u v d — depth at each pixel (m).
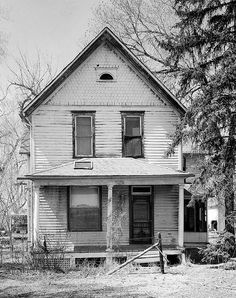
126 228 23.23
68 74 23.47
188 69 23.16
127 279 17.98
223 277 18.08
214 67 22.88
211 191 20.77
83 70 23.80
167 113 24.02
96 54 23.91
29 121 24.30
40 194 23.08
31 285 16.86
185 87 23.86
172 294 14.77
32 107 23.06
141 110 23.88
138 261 21.23
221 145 21.33
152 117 23.91
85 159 23.12
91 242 22.92
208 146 21.34
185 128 21.25
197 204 27.48
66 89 23.58
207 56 22.94
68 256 21.05
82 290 15.73
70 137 23.36
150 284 16.73
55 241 22.72
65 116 23.44
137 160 23.41
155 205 23.55
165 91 23.77
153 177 21.78
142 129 23.80
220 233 21.61
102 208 23.20
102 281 17.59
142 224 23.48
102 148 23.58
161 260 19.42
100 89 23.81
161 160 23.73
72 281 17.67
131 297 14.38
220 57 22.45
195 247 25.14
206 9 23.19
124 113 23.80
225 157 20.83
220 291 15.18
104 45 23.97
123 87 23.94
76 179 21.66
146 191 23.61
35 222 21.83
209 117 19.94
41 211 22.98
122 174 21.56
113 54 24.00
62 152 23.27
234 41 22.36
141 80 24.03
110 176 21.45
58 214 23.05
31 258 21.53
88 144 23.58
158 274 19.09
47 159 23.12
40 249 21.14
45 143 23.17
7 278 18.31
